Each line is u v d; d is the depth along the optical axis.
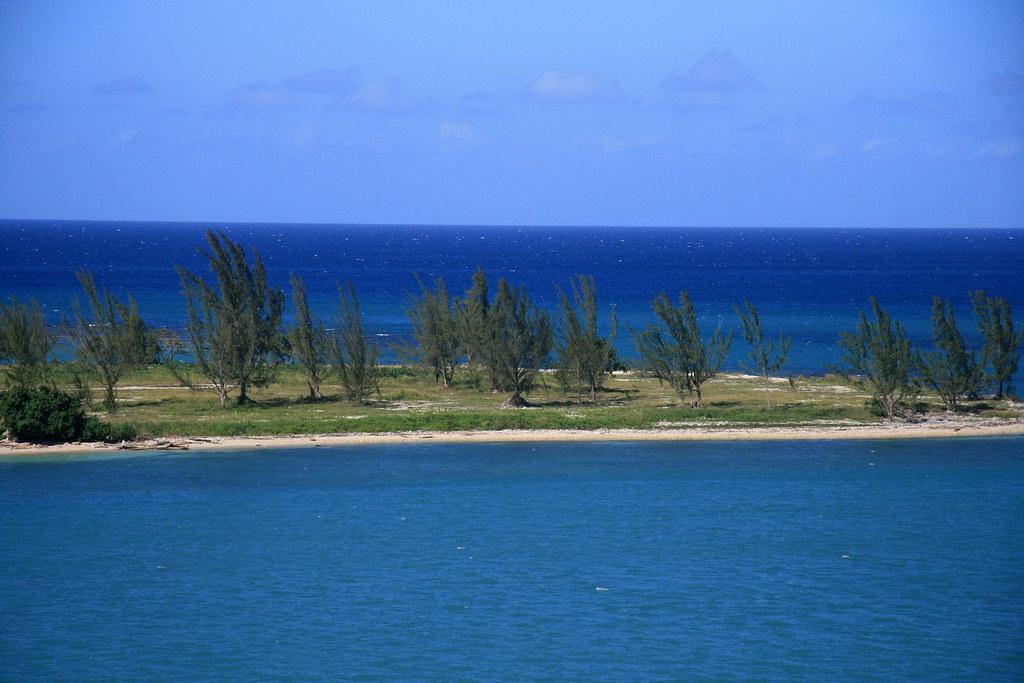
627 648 54.56
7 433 98.12
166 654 53.62
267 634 56.19
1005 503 81.50
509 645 54.88
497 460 94.81
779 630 57.03
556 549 70.19
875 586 63.62
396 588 62.97
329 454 96.38
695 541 72.06
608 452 97.94
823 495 83.69
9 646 54.47
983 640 55.88
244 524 75.38
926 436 104.62
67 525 74.62
